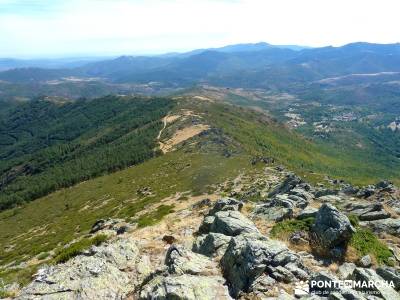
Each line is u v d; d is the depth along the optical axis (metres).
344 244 22.58
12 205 160.00
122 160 174.00
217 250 22.30
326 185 75.00
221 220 26.00
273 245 20.39
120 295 18.94
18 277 28.62
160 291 17.00
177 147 162.38
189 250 22.11
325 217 23.94
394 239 26.53
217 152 127.81
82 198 113.19
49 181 186.62
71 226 75.06
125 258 23.14
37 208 128.62
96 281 19.66
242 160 107.12
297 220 26.08
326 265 20.94
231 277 18.84
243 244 20.34
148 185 94.06
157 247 25.84
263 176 76.19
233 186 68.06
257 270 18.38
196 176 87.38
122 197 89.50
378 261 21.42
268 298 16.86
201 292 17.09
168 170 108.88
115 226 51.00
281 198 31.94
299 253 22.12
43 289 19.17
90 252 24.47
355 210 32.66
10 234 100.88
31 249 61.94
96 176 170.62
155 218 45.72
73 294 18.66
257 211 30.78
